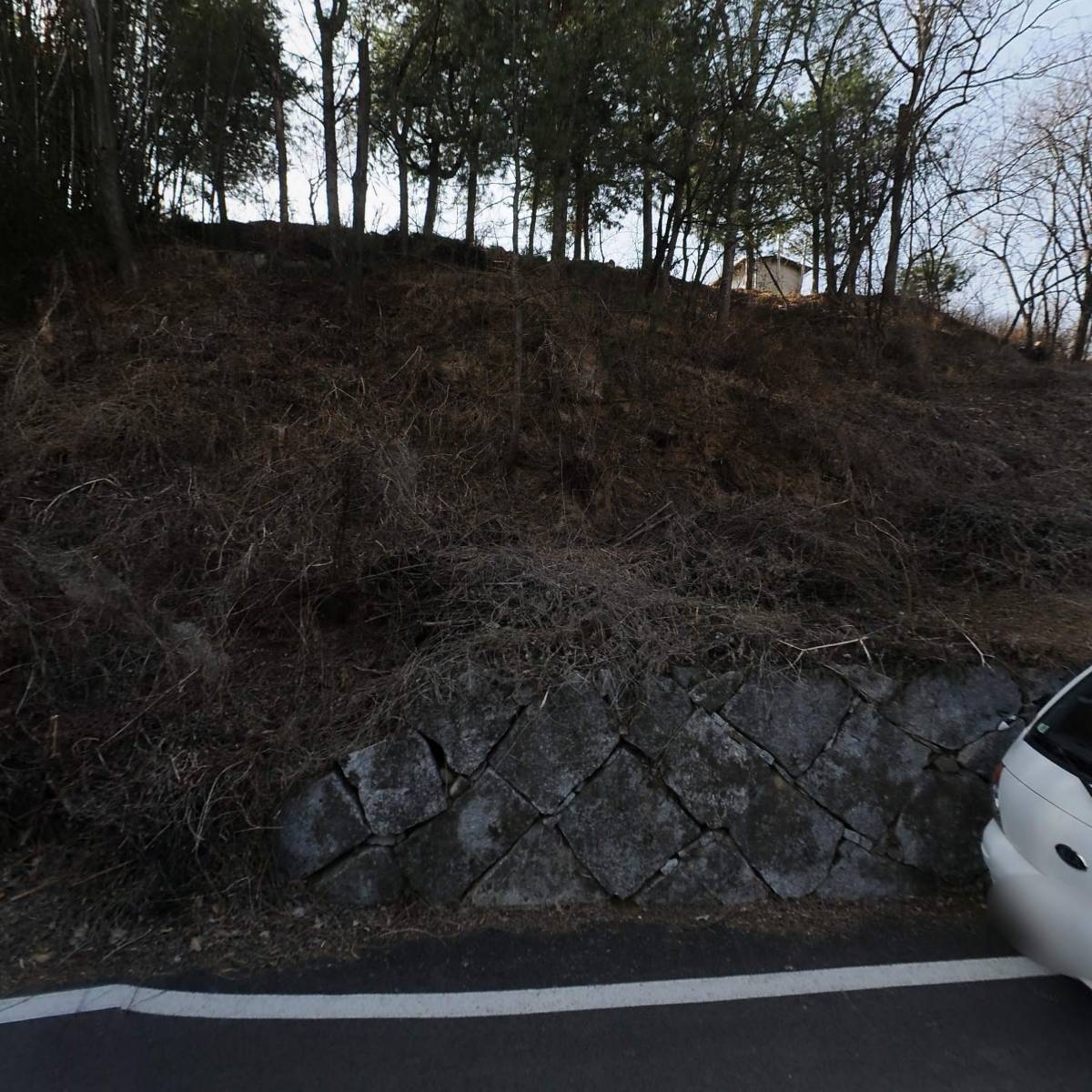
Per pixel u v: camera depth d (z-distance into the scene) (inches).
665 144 376.2
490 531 238.2
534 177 339.3
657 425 300.4
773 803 168.4
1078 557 241.8
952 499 266.4
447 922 154.3
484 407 293.3
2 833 164.4
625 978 137.3
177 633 191.9
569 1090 111.5
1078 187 459.8
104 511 222.4
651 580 219.6
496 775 165.6
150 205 397.7
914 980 136.5
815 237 494.6
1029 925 129.3
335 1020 126.4
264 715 179.0
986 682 182.1
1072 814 126.5
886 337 423.8
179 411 265.4
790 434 303.9
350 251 398.0
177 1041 121.7
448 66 448.1
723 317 402.3
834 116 429.4
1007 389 403.2
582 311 325.7
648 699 172.7
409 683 175.5
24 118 340.8
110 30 354.0
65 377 280.2
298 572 204.2
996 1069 115.3
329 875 159.8
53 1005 130.1
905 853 167.5
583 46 320.8
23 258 321.4
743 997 131.9
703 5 352.8
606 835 163.8
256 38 461.1
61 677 180.5
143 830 158.2
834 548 231.0
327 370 307.6
